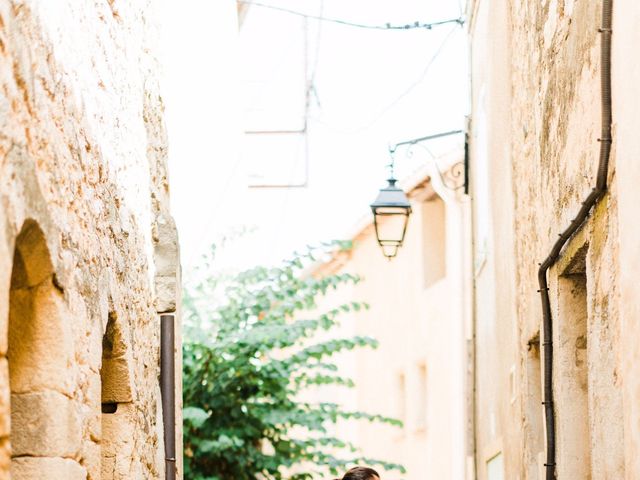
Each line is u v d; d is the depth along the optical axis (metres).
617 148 4.88
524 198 8.20
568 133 6.07
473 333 13.41
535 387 8.22
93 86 5.27
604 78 5.04
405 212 13.16
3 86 3.82
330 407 13.48
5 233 3.69
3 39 3.82
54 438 4.37
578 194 5.78
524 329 8.34
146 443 6.36
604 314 5.30
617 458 5.20
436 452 18.81
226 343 12.84
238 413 13.03
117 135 5.87
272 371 13.03
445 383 18.09
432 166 16.53
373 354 23.12
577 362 6.61
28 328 4.39
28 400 4.38
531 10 7.52
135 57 6.58
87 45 5.16
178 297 7.82
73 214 4.73
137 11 6.71
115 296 5.51
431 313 18.84
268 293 13.28
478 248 12.75
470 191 13.55
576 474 6.60
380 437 22.64
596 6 5.26
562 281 6.62
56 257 4.35
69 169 4.69
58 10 4.59
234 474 13.06
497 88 10.05
